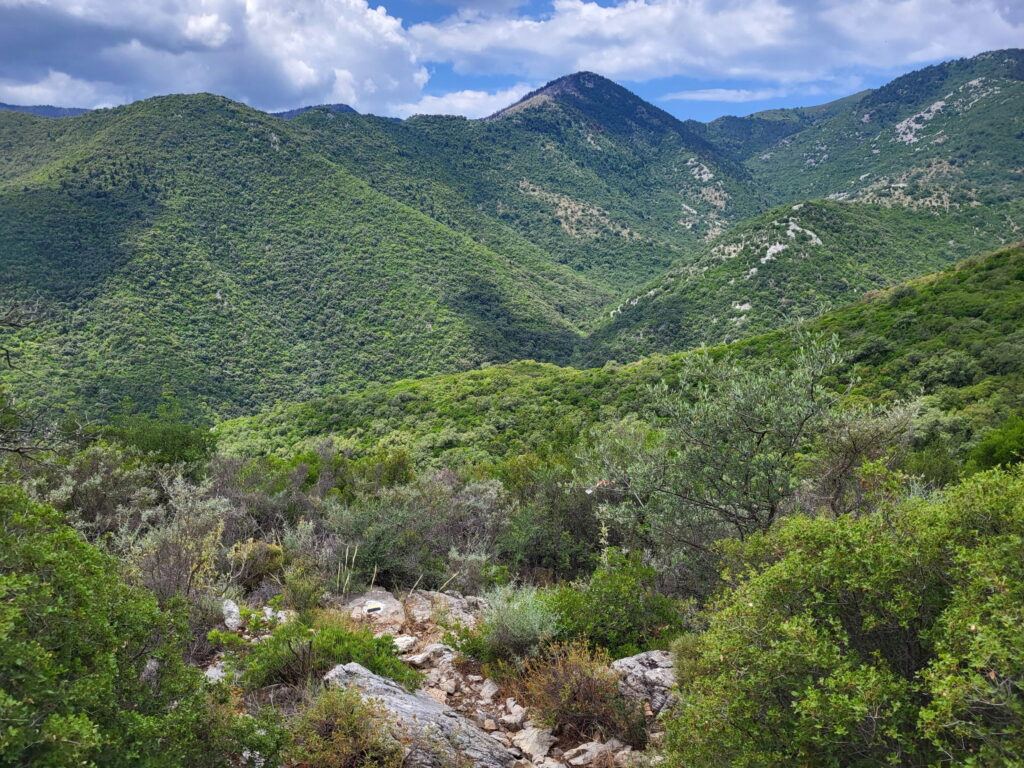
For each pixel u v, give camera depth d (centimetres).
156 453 1342
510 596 693
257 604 681
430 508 1096
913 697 286
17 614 227
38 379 7350
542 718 471
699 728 326
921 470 1312
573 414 4694
